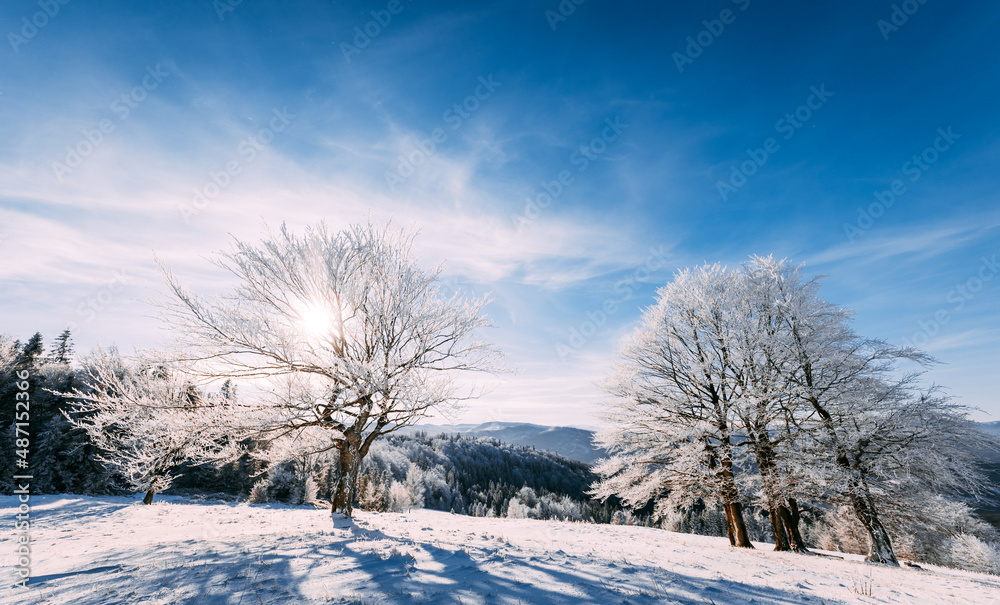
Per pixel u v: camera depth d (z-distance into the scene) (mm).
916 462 14000
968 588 8328
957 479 14188
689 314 18109
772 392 14484
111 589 4941
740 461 15242
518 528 15672
